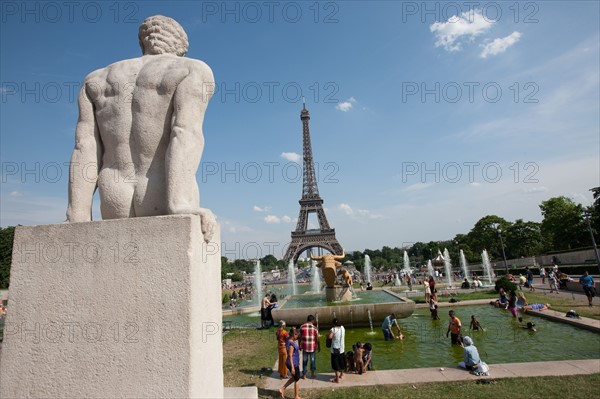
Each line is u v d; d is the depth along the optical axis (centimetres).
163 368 246
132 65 338
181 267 256
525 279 3491
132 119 325
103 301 260
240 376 1090
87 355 256
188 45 389
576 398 771
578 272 3897
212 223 290
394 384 941
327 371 1148
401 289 3812
